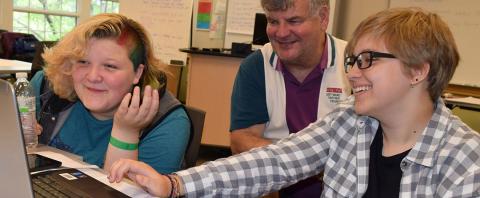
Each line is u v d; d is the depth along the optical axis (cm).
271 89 182
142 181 107
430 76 108
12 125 77
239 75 192
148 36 141
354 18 438
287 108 181
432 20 109
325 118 139
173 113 140
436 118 111
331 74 176
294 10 159
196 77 399
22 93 153
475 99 350
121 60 131
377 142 121
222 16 473
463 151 103
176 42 455
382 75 107
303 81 179
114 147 126
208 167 121
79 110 146
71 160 127
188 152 147
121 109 124
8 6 534
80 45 129
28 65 316
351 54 114
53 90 150
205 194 116
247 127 188
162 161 132
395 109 111
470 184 97
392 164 115
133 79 136
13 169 80
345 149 127
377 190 116
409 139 114
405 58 105
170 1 455
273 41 171
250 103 186
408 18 108
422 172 109
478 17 376
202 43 489
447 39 108
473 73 381
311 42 167
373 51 108
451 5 387
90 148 143
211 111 398
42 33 583
